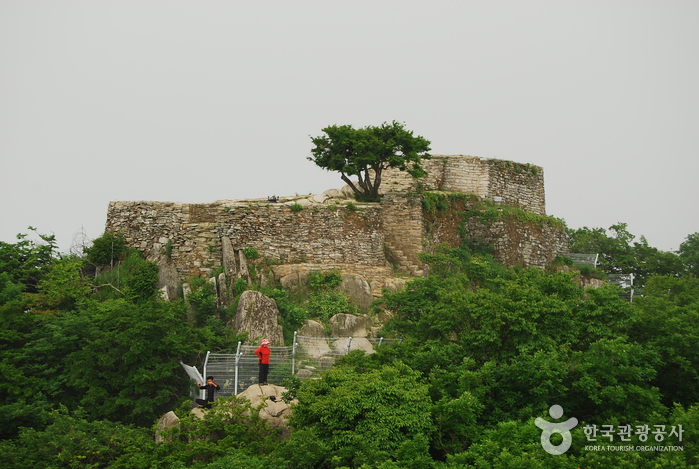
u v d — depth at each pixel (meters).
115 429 28.08
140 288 39.19
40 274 41.53
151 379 30.33
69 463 26.12
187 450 24.55
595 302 28.75
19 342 33.34
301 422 23.91
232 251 41.09
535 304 27.64
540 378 24.50
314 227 42.22
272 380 29.75
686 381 27.25
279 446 23.67
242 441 24.69
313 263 41.62
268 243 41.66
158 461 24.36
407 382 24.39
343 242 42.38
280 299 38.00
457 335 29.08
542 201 53.50
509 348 27.31
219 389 29.88
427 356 26.69
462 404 23.22
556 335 27.53
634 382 25.73
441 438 23.59
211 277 40.56
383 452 21.92
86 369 31.23
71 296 37.69
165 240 41.97
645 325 28.84
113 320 32.53
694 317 28.81
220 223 41.97
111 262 41.53
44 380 31.42
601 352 25.42
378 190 48.94
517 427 22.73
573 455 22.02
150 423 30.16
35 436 27.34
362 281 40.19
